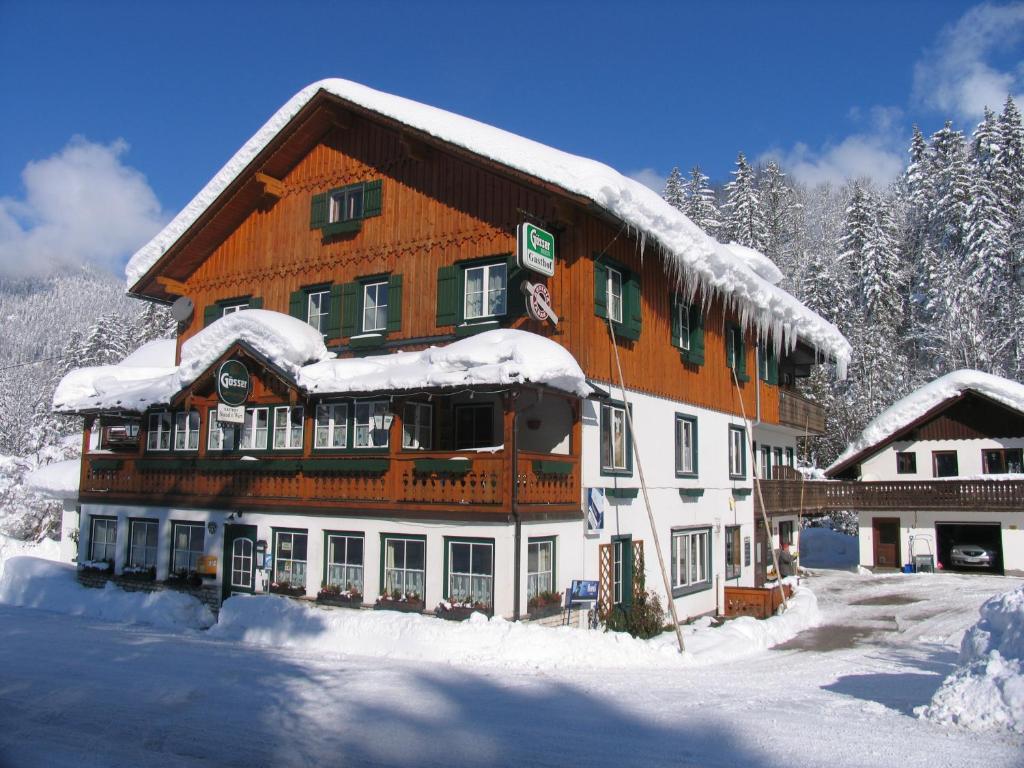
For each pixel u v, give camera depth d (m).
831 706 9.36
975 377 31.72
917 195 58.22
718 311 22.77
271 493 17.56
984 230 47.03
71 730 8.23
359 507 15.91
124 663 11.91
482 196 17.36
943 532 32.66
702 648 14.98
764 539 25.62
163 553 19.41
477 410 17.25
